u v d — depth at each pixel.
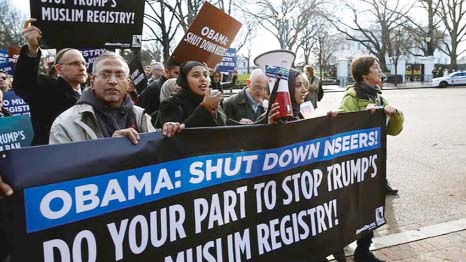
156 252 2.07
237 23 4.03
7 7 24.98
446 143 9.57
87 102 2.35
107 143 1.90
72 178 1.80
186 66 3.06
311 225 2.82
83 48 3.45
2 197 1.65
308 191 2.79
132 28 3.60
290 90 3.36
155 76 7.84
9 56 6.78
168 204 2.12
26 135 3.82
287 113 2.53
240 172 2.41
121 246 1.95
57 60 3.36
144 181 2.02
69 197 1.79
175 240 2.14
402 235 4.23
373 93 4.05
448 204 5.27
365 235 3.37
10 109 5.33
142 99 5.36
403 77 45.09
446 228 4.41
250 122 3.50
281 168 2.62
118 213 1.94
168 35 19.52
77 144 1.82
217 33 3.96
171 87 4.19
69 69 3.32
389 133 3.70
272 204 2.58
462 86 36.84
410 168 7.29
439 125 12.55
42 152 1.72
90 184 1.85
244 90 4.00
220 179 2.32
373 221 3.38
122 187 1.95
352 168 3.15
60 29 3.32
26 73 3.07
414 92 30.02
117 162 1.93
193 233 2.21
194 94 3.06
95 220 1.87
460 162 7.64
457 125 12.45
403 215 4.88
